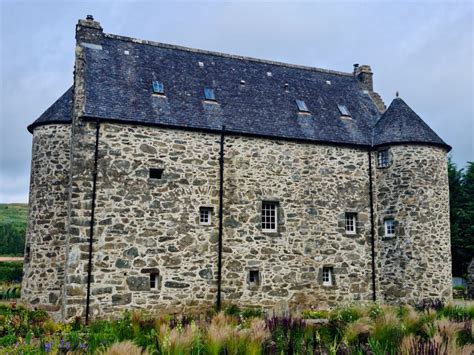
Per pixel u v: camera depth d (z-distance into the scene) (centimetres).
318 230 1777
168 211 1572
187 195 1605
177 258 1556
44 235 1700
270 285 1667
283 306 1506
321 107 2002
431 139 1870
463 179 3656
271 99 1923
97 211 1487
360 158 1900
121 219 1509
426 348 738
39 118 1825
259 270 1662
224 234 1634
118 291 1467
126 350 745
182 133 1638
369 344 827
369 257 1847
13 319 1251
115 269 1477
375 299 1817
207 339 823
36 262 1688
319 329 1010
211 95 1802
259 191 1709
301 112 1919
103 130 1538
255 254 1666
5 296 2127
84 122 1521
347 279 1791
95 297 1438
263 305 1644
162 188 1577
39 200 1736
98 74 1664
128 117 1570
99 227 1480
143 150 1574
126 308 1466
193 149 1642
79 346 901
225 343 811
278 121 1828
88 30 1769
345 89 2186
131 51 1827
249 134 1719
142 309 1481
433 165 1858
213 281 1588
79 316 1408
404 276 1775
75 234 1450
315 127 1880
